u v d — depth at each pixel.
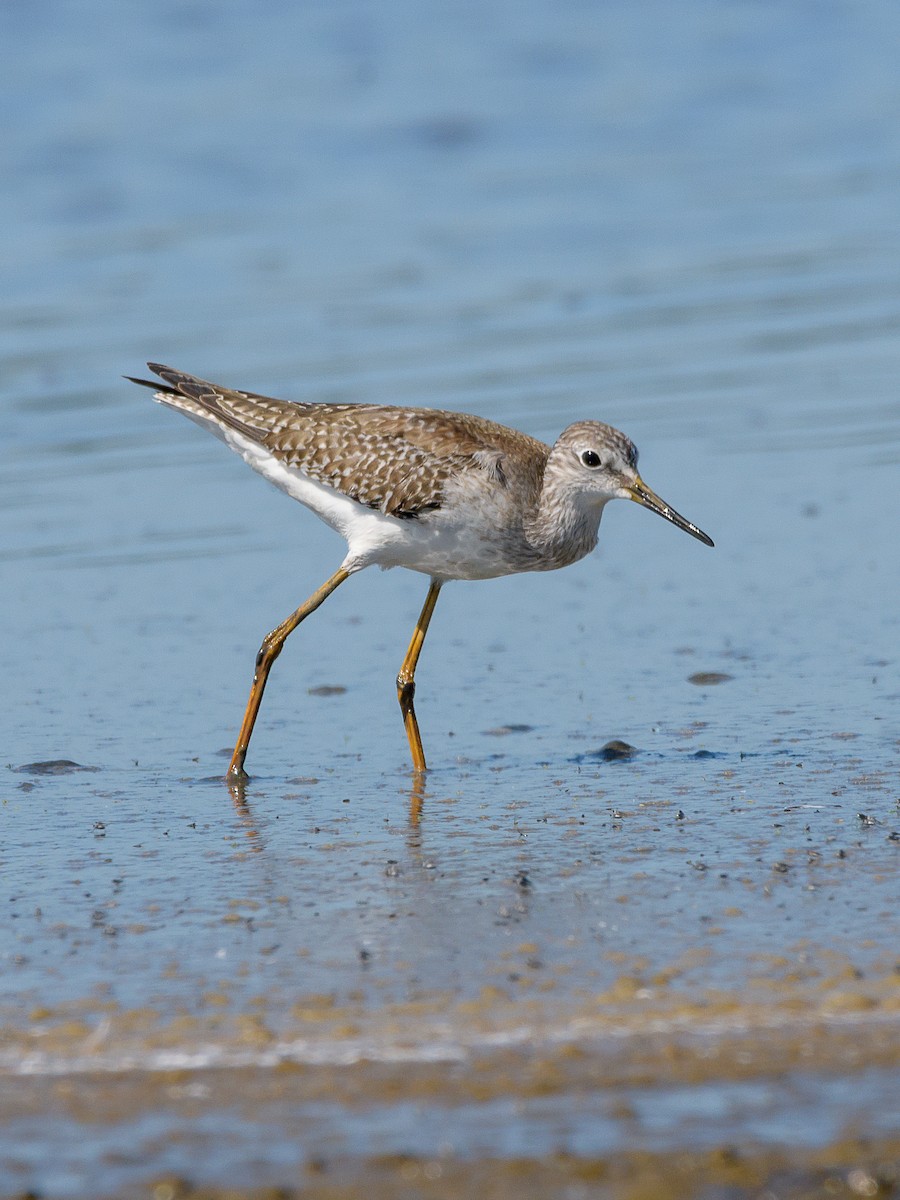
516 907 9.59
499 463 12.98
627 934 9.11
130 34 33.94
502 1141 7.07
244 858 10.62
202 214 26.97
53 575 16.66
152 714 13.59
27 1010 8.40
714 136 30.91
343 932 9.31
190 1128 7.26
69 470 19.30
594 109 32.06
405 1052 7.85
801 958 8.70
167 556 17.17
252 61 33.31
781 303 23.56
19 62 32.22
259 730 13.30
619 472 13.14
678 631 15.10
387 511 12.99
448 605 16.17
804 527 17.36
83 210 26.88
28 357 21.66
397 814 11.41
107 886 10.16
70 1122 7.34
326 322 22.75
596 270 24.86
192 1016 8.28
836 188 28.09
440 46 34.84
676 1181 6.76
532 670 14.40
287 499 18.72
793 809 11.11
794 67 34.56
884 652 14.32
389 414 13.35
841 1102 7.28
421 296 23.83
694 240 26.05
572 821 11.09
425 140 30.22
